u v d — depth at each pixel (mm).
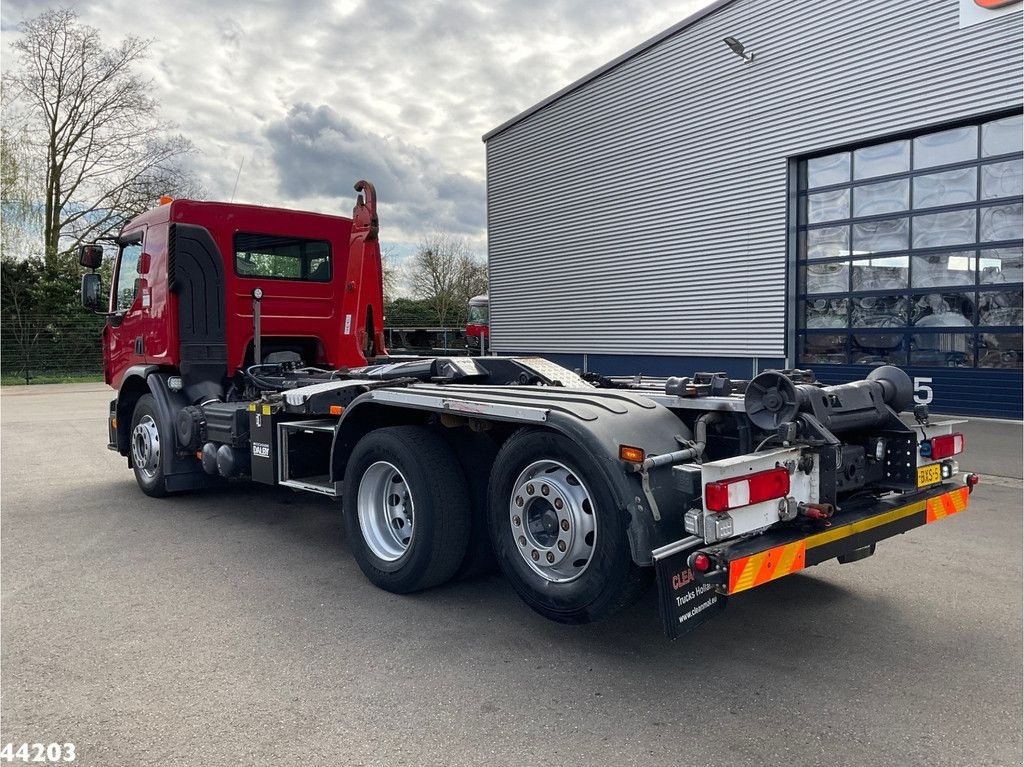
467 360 5473
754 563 3066
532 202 20344
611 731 2943
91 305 7730
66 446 11039
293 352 7695
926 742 2861
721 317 16000
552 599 3617
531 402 3805
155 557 5281
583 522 3566
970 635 3904
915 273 12977
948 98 12195
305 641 3807
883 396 4008
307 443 5574
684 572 3221
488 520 4016
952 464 4137
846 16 13430
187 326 6855
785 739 2885
